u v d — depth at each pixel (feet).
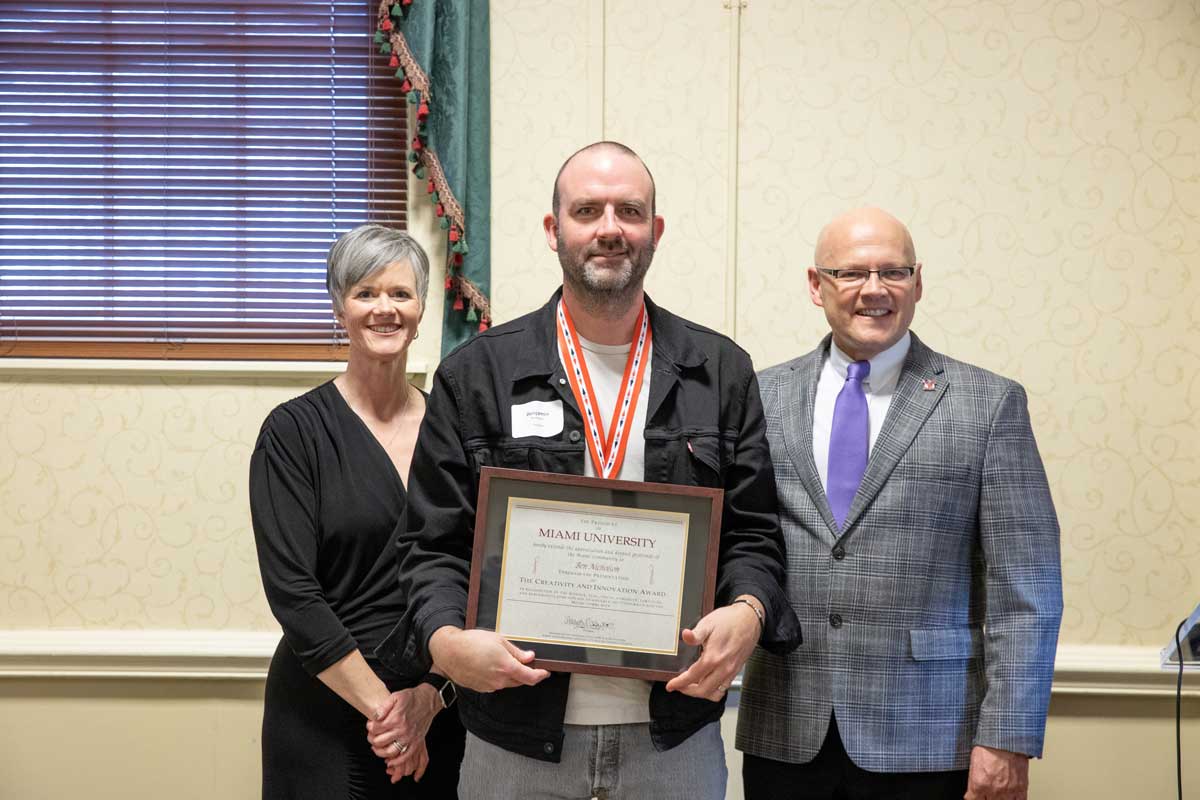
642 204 5.79
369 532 6.89
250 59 10.05
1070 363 9.87
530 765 5.76
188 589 9.92
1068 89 9.84
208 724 9.67
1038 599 6.40
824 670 6.42
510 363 6.05
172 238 10.12
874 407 6.83
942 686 6.44
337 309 7.29
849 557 6.46
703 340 6.27
